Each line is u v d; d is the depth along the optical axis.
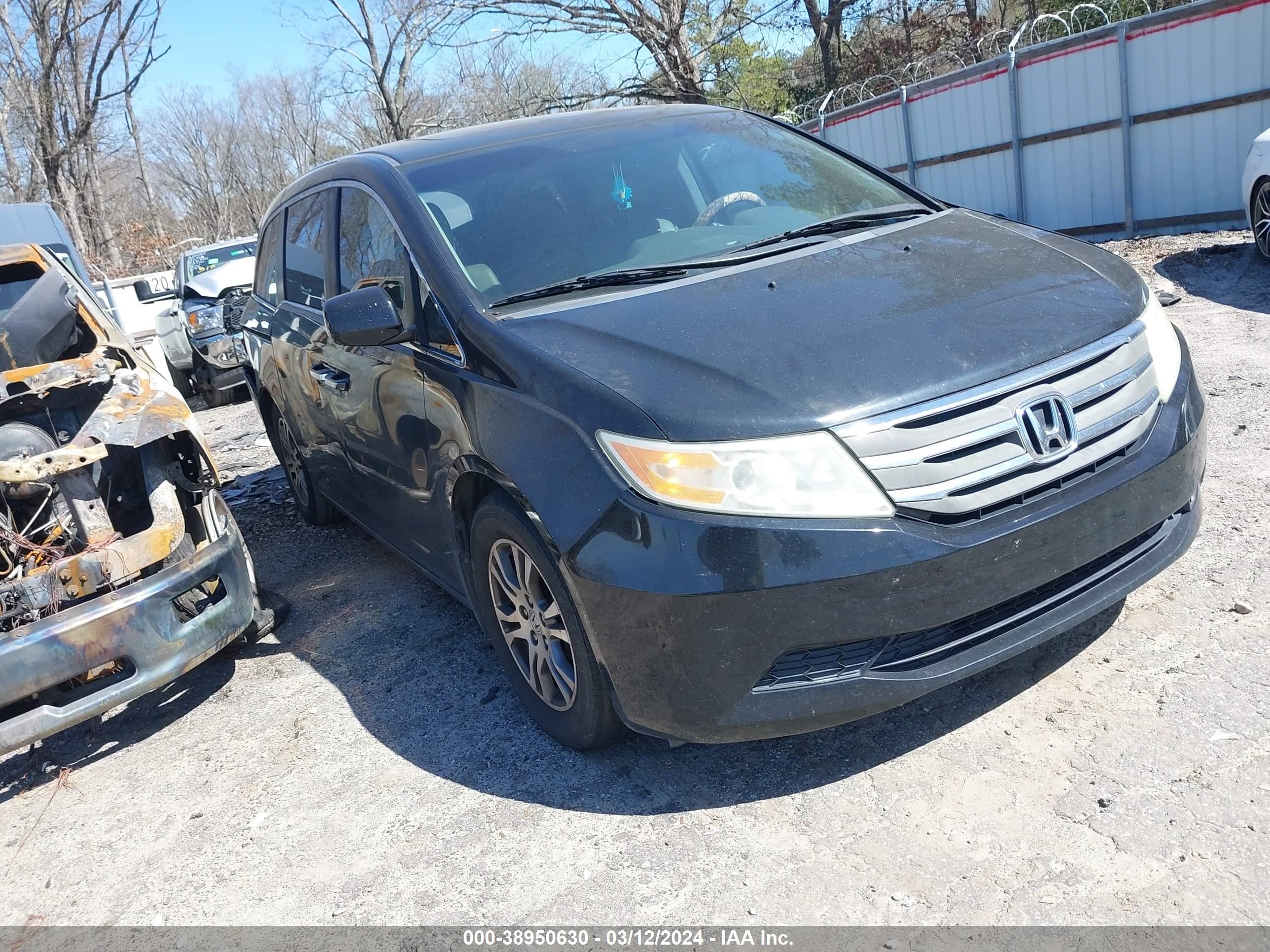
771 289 3.03
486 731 3.46
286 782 3.39
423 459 3.54
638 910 2.50
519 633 3.25
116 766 3.75
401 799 3.16
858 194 3.96
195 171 47.06
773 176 3.99
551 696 3.19
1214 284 7.68
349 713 3.76
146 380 4.05
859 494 2.47
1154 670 3.02
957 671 2.59
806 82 23.89
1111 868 2.35
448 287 3.36
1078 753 2.74
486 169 3.85
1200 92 9.55
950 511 2.51
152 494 3.78
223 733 3.80
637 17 18.30
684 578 2.48
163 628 3.59
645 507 2.54
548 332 3.01
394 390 3.65
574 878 2.66
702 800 2.88
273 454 8.37
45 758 3.95
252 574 4.34
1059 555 2.61
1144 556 2.86
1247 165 7.92
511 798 3.05
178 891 2.93
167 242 39.78
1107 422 2.74
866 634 2.47
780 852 2.61
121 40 27.20
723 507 2.47
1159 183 10.20
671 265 3.31
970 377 2.58
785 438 2.48
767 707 2.55
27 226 9.63
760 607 2.45
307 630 4.59
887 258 3.20
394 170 3.96
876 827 2.63
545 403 2.84
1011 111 11.52
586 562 2.65
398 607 4.65
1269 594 3.28
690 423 2.52
